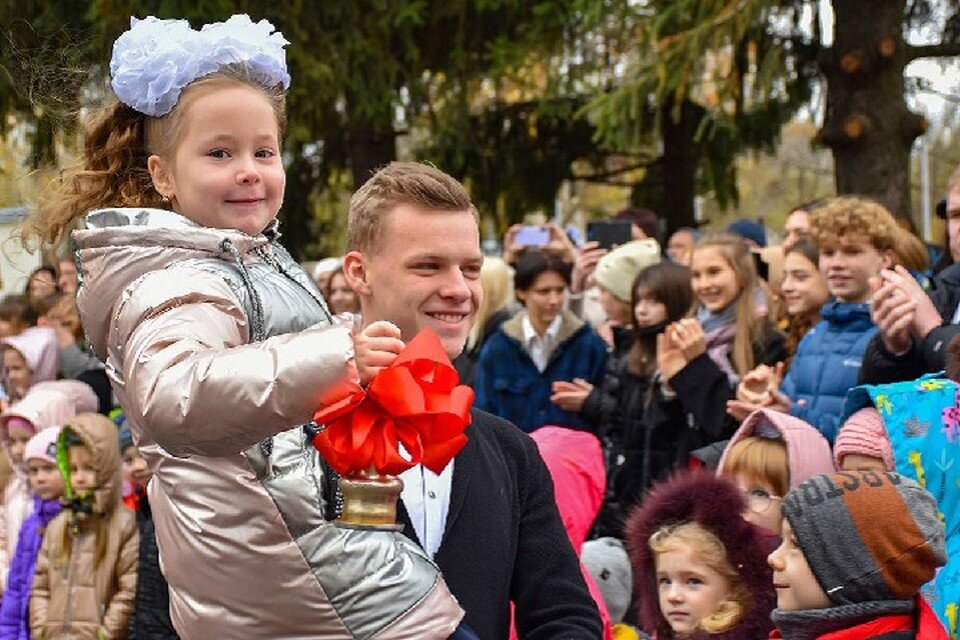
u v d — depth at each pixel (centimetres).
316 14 1079
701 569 352
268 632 227
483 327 692
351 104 1136
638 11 921
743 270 552
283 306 238
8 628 559
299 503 227
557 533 288
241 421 206
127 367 218
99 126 260
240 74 247
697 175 1352
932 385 366
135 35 245
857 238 486
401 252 277
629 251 656
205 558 226
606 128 904
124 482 603
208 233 232
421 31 1163
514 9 1134
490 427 290
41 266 798
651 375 547
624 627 417
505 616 275
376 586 227
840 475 303
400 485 233
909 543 293
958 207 474
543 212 1348
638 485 535
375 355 213
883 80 905
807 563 298
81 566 542
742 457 422
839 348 481
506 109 1298
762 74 931
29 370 747
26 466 623
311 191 1328
